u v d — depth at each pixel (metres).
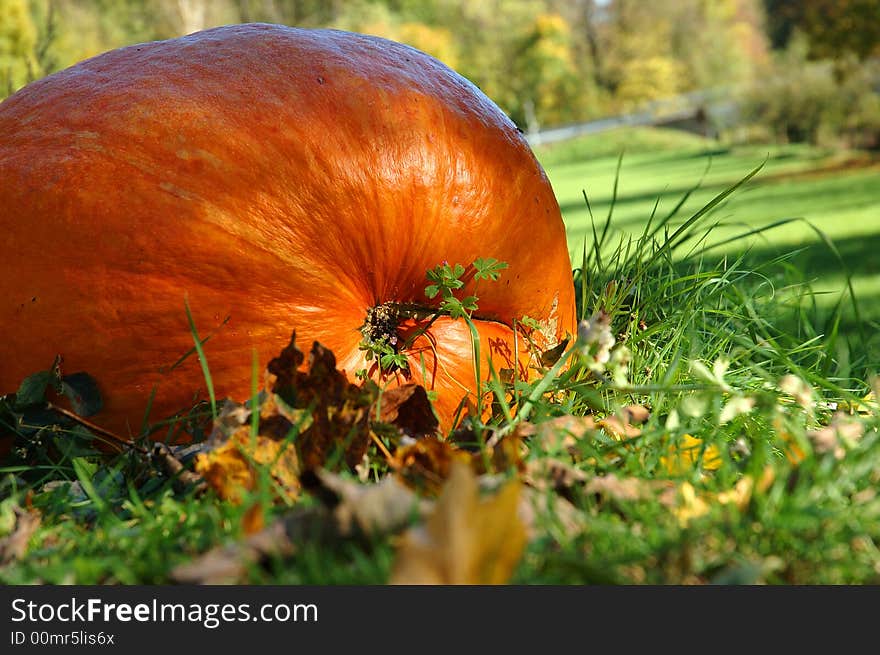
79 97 1.91
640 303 2.53
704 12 60.31
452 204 1.96
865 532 1.20
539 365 2.06
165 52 2.01
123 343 1.78
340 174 1.86
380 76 1.99
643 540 1.17
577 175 29.25
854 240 9.70
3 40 8.56
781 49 48.94
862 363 2.84
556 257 2.17
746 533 1.19
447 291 1.96
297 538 1.14
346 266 1.89
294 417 1.52
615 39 55.28
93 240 1.77
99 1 32.19
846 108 30.22
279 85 1.91
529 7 50.75
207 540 1.25
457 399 1.97
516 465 1.38
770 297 2.93
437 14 49.84
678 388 1.69
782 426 1.65
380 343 1.91
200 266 1.78
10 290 1.79
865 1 23.05
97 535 1.33
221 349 1.80
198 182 1.80
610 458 1.58
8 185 1.82
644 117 50.22
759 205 14.99
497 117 2.15
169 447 1.75
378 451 1.64
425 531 1.06
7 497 1.67
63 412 1.70
